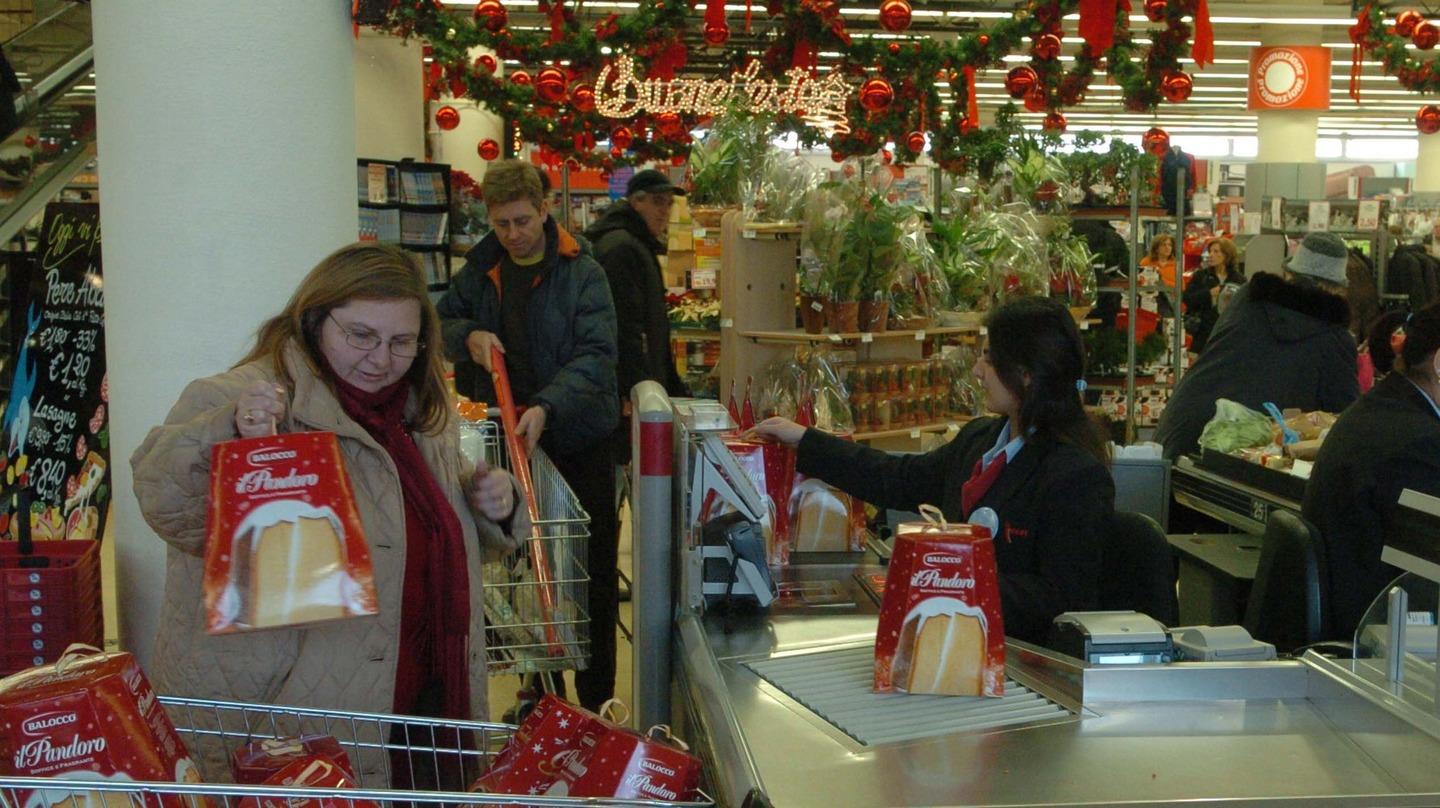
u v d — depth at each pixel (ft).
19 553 8.52
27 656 8.15
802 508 8.80
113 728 4.51
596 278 12.60
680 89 25.30
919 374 17.07
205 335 8.75
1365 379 20.95
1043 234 20.11
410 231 29.14
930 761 4.87
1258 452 13.10
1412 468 9.40
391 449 6.56
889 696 5.65
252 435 5.49
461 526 6.76
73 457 11.64
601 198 48.80
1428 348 9.69
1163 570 8.70
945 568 5.63
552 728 5.29
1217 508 13.12
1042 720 5.32
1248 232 37.68
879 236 15.51
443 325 12.62
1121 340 26.23
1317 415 13.99
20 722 4.41
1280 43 51.93
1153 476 13.60
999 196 21.91
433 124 41.65
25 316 13.56
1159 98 18.79
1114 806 4.33
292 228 8.96
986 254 18.99
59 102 15.44
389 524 6.36
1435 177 68.03
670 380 18.45
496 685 14.33
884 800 4.49
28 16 17.56
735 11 32.60
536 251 12.55
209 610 5.07
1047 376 8.02
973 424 8.91
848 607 7.45
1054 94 19.38
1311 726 5.28
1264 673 5.60
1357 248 35.27
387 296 6.19
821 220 15.64
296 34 8.89
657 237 18.76
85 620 8.42
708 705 5.39
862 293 15.84
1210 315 31.27
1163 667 5.60
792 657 6.37
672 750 4.90
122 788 4.34
